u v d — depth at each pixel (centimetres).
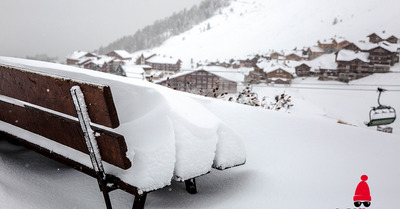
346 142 398
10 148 315
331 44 10256
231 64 10469
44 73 218
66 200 232
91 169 216
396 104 6203
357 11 14125
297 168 316
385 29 11719
